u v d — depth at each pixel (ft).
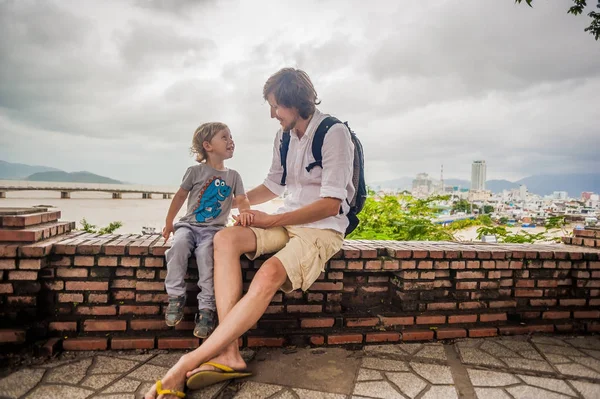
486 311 10.42
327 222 8.46
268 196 10.39
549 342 9.65
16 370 7.26
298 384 7.21
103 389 6.72
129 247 8.69
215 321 8.01
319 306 9.61
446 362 8.37
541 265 10.85
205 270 8.14
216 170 9.45
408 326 9.73
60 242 8.73
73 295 8.64
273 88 8.28
